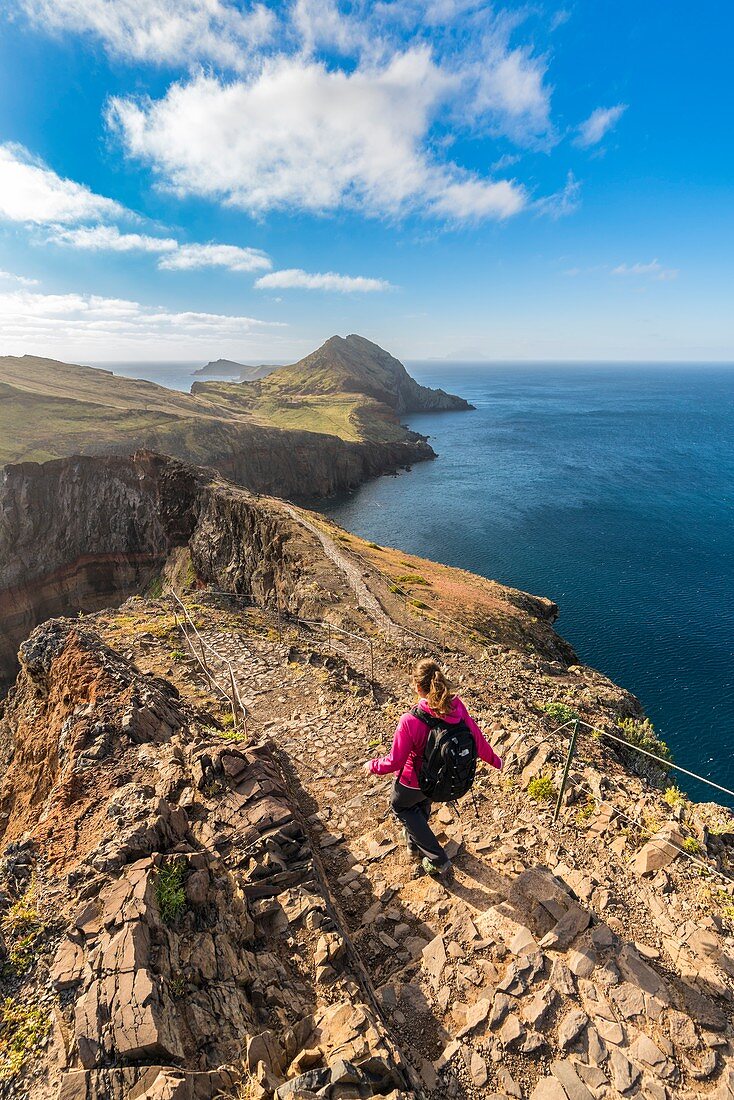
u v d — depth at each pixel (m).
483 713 11.40
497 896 6.05
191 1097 3.37
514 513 115.00
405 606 40.66
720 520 103.38
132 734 8.38
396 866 6.89
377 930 5.87
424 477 161.38
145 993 3.95
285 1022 4.36
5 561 101.94
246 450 164.62
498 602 52.66
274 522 65.38
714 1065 4.16
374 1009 4.69
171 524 93.25
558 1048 4.37
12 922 4.84
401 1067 4.02
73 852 5.79
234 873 5.74
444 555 92.69
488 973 5.12
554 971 5.04
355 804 8.66
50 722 11.98
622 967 4.99
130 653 16.50
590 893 5.89
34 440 156.75
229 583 69.25
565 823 7.14
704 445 189.75
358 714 12.38
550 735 9.70
